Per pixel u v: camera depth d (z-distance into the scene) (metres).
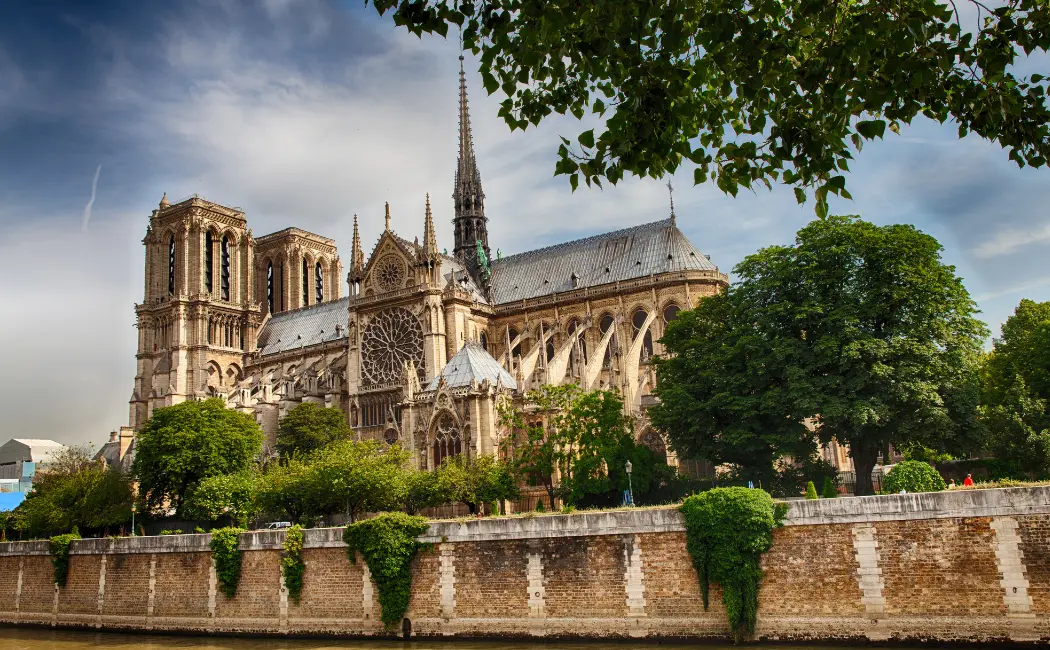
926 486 55.28
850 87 20.61
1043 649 40.19
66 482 97.31
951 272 68.44
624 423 81.75
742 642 45.66
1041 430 73.00
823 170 20.33
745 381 70.75
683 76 19.69
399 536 55.47
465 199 158.75
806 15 19.48
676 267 129.38
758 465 72.94
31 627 74.25
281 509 73.62
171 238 184.62
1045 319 80.88
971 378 67.25
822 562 45.09
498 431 87.31
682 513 48.28
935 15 19.09
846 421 65.25
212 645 58.22
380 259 136.00
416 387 96.44
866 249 67.75
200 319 173.62
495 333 140.75
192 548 65.19
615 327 126.19
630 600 48.75
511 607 51.84
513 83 21.22
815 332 68.88
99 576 70.75
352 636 56.28
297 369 160.00
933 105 20.31
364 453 79.31
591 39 19.42
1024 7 19.33
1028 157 20.31
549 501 82.44
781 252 73.00
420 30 20.59
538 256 148.88
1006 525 41.78
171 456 96.94
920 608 42.84
